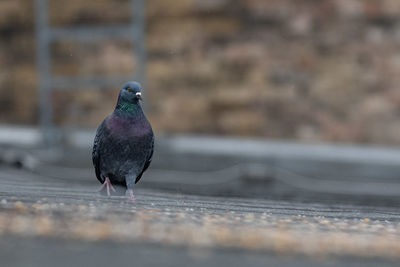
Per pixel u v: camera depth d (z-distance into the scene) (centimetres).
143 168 823
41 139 1656
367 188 1460
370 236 567
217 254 445
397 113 1641
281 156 1507
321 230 593
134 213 605
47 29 1712
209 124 1709
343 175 1487
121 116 780
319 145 1599
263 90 1692
